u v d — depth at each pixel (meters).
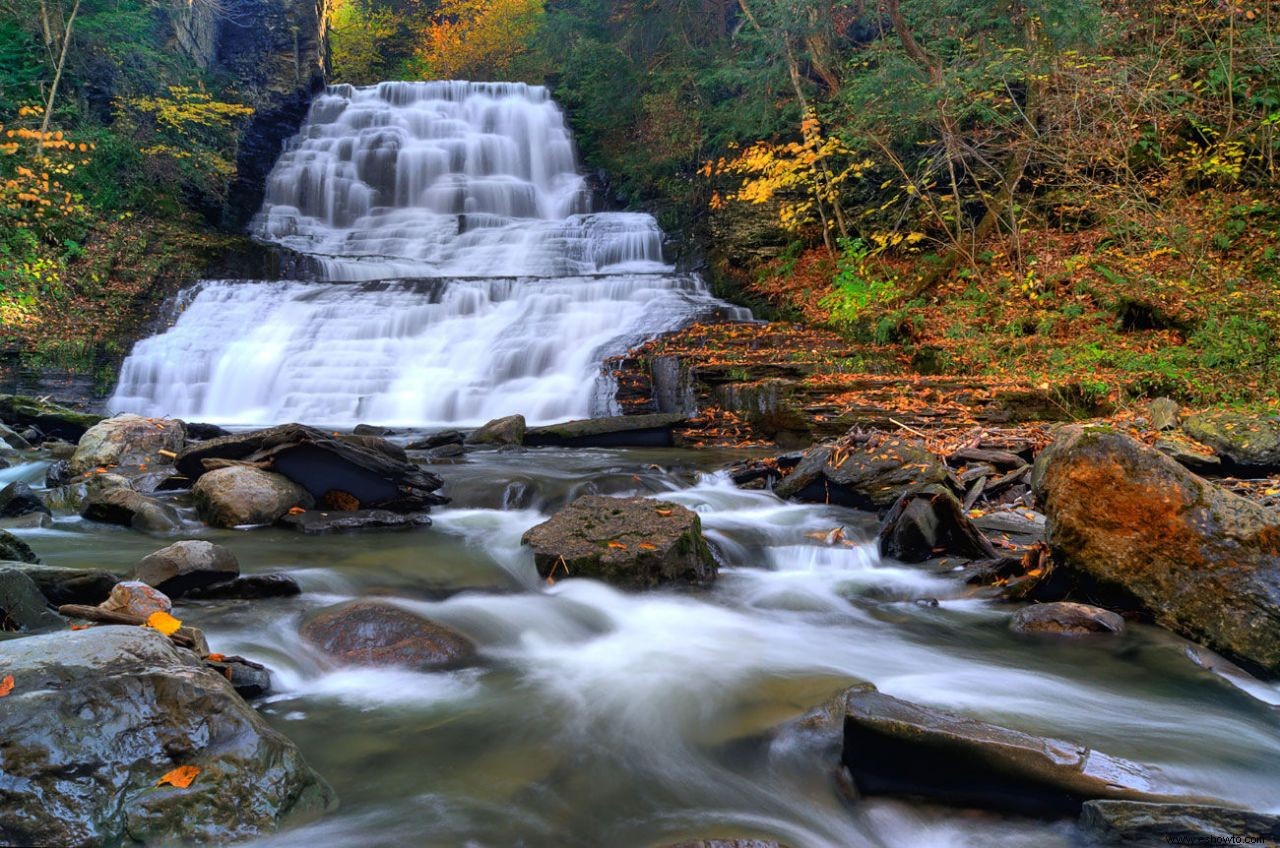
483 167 25.66
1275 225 13.37
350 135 25.50
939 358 12.29
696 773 3.21
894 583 5.64
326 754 3.22
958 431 9.08
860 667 4.24
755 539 6.39
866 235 17.38
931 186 16.88
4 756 2.37
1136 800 2.79
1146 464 4.73
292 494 6.88
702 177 21.42
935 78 14.19
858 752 3.10
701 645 4.56
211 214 21.41
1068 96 13.88
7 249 15.25
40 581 4.15
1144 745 3.37
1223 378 10.25
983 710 3.70
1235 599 4.29
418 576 5.39
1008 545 6.02
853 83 15.73
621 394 13.23
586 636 4.69
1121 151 14.70
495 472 8.36
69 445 10.23
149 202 19.14
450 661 4.19
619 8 22.64
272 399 14.17
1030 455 7.88
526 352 14.39
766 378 12.06
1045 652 4.47
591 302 16.22
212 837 2.52
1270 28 13.41
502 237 22.00
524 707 3.71
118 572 4.89
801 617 5.05
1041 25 13.20
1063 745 3.04
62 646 2.85
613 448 10.80
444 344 14.91
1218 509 4.48
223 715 2.77
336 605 4.57
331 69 33.22
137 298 15.98
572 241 21.62
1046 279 13.79
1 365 13.74
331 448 6.99
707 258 19.06
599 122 25.12
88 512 6.65
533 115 27.31
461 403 13.68
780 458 8.34
